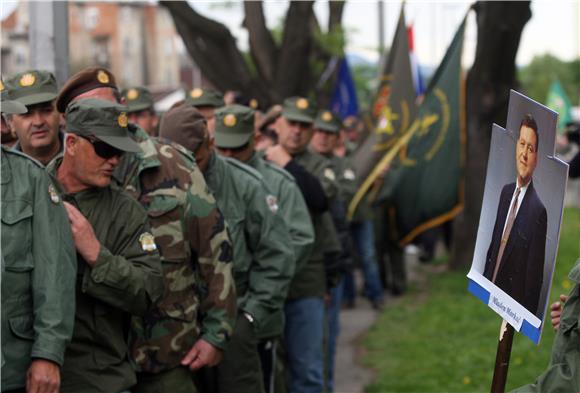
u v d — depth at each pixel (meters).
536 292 3.93
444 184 12.75
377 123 13.44
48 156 5.54
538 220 3.94
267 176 6.85
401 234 13.11
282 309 6.50
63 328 4.32
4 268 4.23
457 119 12.69
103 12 76.44
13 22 58.22
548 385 3.97
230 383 6.09
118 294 4.64
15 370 4.28
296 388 7.30
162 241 5.29
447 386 8.43
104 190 4.80
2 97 5.39
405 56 12.96
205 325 5.48
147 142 5.36
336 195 8.34
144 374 5.31
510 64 13.45
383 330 10.99
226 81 15.20
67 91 5.38
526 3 13.05
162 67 78.25
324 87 16.23
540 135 3.92
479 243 4.55
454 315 11.09
